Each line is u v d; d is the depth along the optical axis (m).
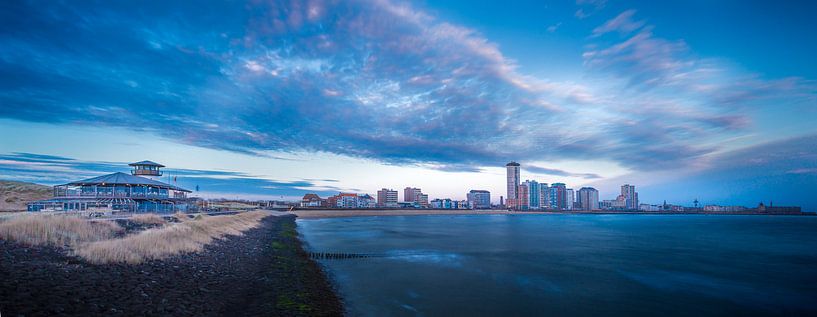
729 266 36.06
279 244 42.34
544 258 39.69
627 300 22.80
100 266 17.00
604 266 34.91
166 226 35.16
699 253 45.94
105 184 63.56
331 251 42.12
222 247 31.33
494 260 37.50
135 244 22.05
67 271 15.17
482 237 67.00
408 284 25.28
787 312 21.28
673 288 26.27
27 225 22.08
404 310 19.09
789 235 79.69
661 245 55.56
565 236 72.56
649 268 34.19
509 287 25.30
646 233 84.88
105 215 43.78
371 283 25.16
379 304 19.94
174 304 14.09
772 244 58.50
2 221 23.27
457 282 26.36
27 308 10.67
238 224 55.22
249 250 33.22
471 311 19.52
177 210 71.69
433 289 24.05
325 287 22.50
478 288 24.70
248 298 17.17
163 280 17.02
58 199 59.56
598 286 26.34
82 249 19.28
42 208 57.84
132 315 12.15
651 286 26.75
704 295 24.50
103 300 12.85
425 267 32.22
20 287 12.20
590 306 21.33
